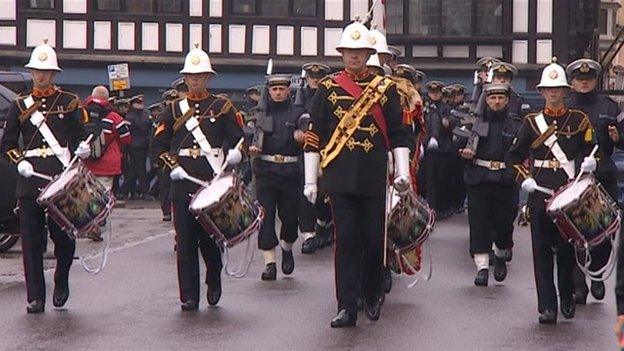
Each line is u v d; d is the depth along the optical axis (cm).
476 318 1866
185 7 5762
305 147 1766
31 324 1795
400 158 1759
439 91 3578
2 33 5694
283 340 1672
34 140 1892
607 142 1969
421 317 1869
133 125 4503
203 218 1833
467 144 2264
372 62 2027
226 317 1853
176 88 2909
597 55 6259
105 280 2252
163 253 2716
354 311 1770
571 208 1748
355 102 1741
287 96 2333
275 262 2286
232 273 2105
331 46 5831
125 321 1819
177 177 1891
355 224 1753
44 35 5709
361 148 1736
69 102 1898
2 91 2700
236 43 5788
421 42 5950
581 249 1794
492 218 2261
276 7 5809
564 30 5919
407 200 1819
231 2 5788
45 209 1847
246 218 1853
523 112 2423
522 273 2409
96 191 1858
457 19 5944
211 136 1905
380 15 4038
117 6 5741
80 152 1852
